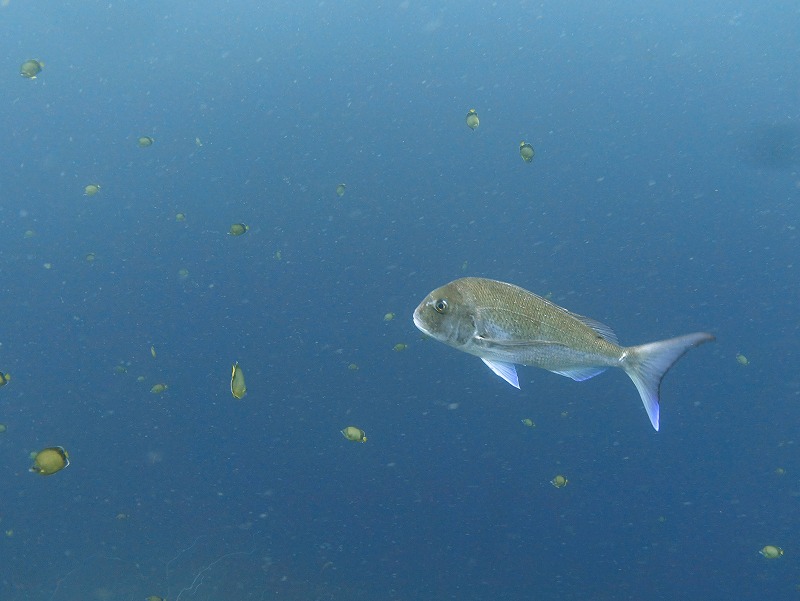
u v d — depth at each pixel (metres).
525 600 12.32
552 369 3.39
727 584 14.39
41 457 4.33
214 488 14.66
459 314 3.25
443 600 11.80
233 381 4.91
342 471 16.06
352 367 11.30
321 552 12.65
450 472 16.89
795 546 16.34
